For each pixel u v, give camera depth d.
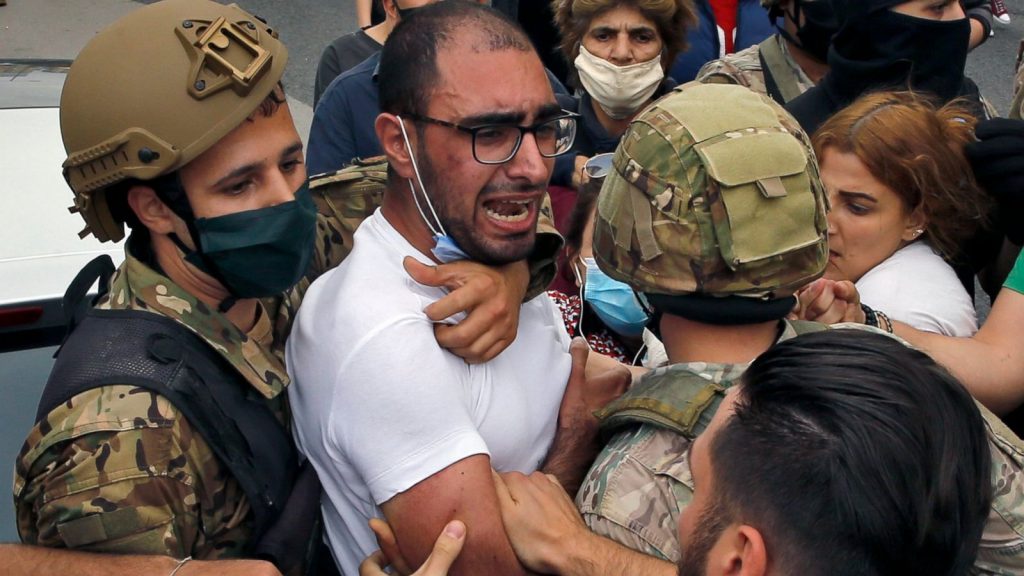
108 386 1.25
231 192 1.33
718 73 2.81
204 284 1.40
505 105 1.31
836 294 1.66
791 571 0.85
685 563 0.94
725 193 1.25
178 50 1.28
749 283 1.28
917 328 1.80
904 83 2.27
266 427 1.38
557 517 1.30
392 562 1.33
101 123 1.28
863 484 0.83
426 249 1.43
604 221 1.39
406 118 1.37
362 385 1.29
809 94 2.44
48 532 1.25
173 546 1.25
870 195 1.82
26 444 1.27
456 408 1.31
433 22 1.35
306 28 7.67
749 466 0.88
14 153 2.44
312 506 1.42
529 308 1.59
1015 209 1.87
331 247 1.71
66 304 1.46
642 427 1.34
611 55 2.87
